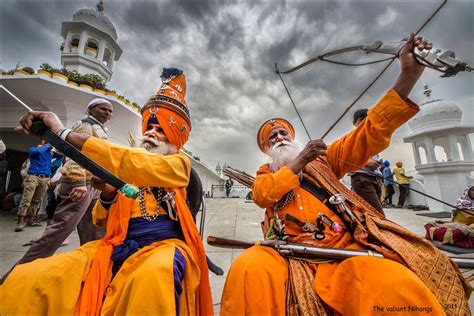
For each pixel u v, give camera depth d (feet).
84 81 20.57
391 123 4.70
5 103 21.47
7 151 28.66
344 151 5.67
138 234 4.36
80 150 3.81
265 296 3.52
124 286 3.34
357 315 3.24
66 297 3.38
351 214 4.66
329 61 6.14
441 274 3.62
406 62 4.52
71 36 29.04
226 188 70.44
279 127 6.49
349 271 3.57
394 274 3.24
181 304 3.74
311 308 3.55
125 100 22.63
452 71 3.97
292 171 4.82
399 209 28.37
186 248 4.21
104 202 4.81
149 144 5.01
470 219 11.75
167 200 4.58
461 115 28.12
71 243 12.48
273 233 5.13
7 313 3.11
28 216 16.84
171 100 5.34
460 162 25.80
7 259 9.72
